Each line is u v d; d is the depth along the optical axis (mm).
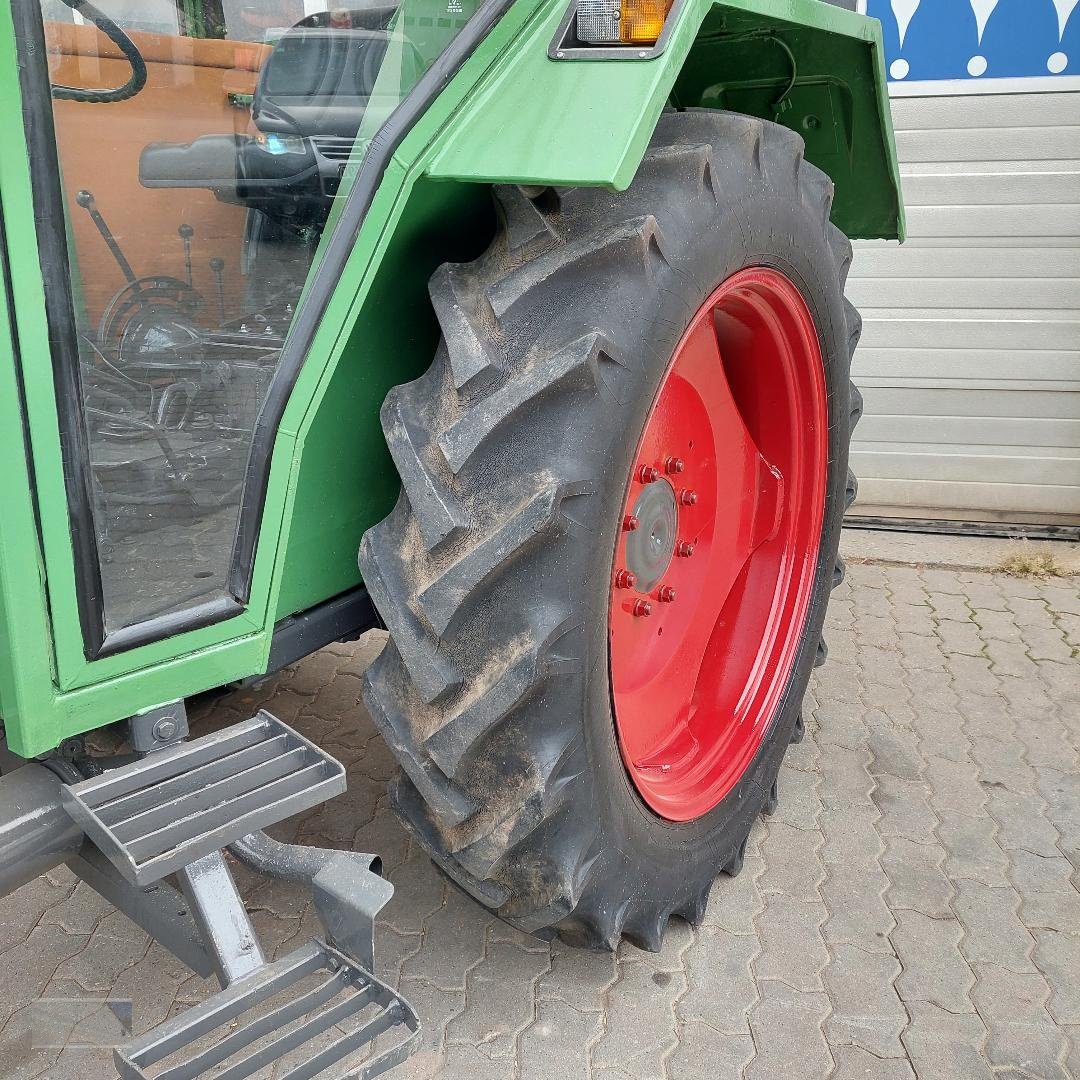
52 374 1199
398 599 1567
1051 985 2117
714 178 1704
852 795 2734
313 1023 1374
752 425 2445
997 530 4512
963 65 3982
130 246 1334
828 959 2182
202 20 1336
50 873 2426
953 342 4309
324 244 1449
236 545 1488
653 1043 1968
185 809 1367
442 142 1432
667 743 2342
